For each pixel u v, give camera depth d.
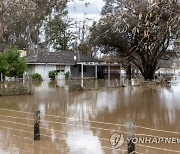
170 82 44.47
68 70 47.69
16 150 10.14
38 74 43.59
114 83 36.66
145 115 17.59
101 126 14.07
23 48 58.16
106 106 21.05
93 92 30.55
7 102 22.59
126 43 42.94
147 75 45.91
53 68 46.25
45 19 56.59
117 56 47.47
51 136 11.96
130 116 17.25
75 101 23.56
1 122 14.70
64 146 10.59
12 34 57.31
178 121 15.70
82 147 10.51
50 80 44.12
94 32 44.50
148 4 8.74
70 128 13.54
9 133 12.44
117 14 9.35
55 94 28.19
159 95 28.14
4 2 26.23
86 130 13.13
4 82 27.39
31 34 58.97
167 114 17.92
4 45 49.91
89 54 62.44
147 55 44.31
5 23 30.50
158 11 8.72
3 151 10.03
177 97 26.53
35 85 37.06
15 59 28.48
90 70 50.09
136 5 8.85
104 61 49.78
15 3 26.42
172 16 9.21
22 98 25.05
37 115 11.26
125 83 37.88
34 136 11.27
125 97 26.48
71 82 31.39
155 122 15.48
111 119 16.28
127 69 52.31
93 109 19.62
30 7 28.09
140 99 25.11
